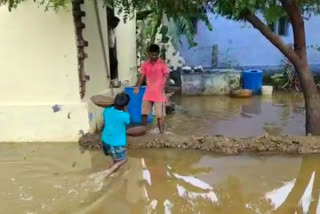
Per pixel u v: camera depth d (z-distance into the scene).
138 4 6.03
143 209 3.94
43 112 6.16
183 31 11.10
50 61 6.07
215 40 12.42
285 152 5.57
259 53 12.50
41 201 4.09
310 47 12.41
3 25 6.02
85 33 6.30
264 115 8.13
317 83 11.54
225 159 5.39
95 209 3.92
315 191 4.36
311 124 6.12
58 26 5.95
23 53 6.09
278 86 11.68
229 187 4.48
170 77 11.39
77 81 6.11
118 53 8.58
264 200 4.14
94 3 6.74
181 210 3.92
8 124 6.23
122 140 4.88
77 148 5.89
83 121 6.18
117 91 7.87
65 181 4.64
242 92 10.27
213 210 3.92
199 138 5.93
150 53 6.27
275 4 6.61
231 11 5.78
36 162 5.31
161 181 4.67
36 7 5.91
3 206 3.97
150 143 5.89
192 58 12.48
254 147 5.65
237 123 7.44
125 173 4.90
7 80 6.19
